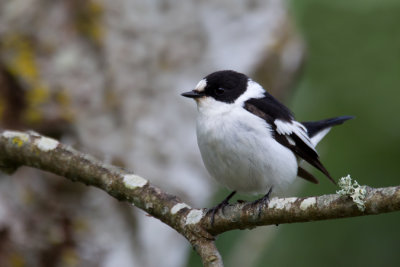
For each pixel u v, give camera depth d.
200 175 11.61
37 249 9.77
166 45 11.45
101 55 10.47
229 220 5.85
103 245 10.13
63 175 6.80
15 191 9.71
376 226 11.70
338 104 12.23
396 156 11.50
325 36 12.29
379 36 11.81
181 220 6.10
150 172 10.90
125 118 10.72
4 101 9.72
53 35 10.16
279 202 5.57
